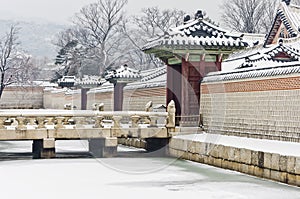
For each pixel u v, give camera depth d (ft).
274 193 37.55
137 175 46.80
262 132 54.54
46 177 45.55
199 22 67.77
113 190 39.45
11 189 39.70
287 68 50.83
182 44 63.72
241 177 44.91
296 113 49.08
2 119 57.98
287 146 45.98
